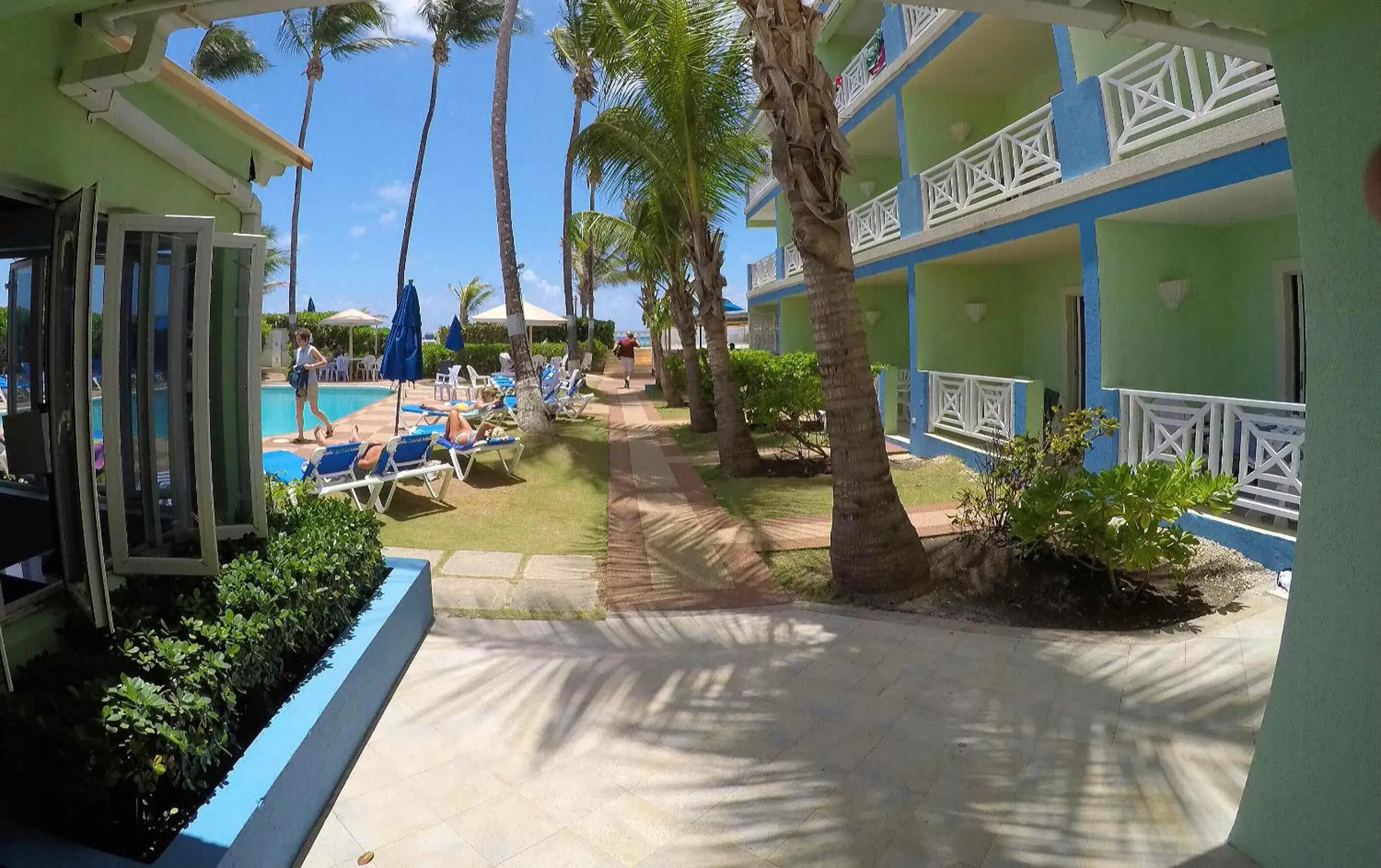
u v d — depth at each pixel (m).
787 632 5.22
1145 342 8.22
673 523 8.21
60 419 3.44
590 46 10.55
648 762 3.57
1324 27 2.33
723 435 10.88
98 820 2.68
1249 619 4.99
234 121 5.11
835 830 3.02
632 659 4.77
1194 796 3.14
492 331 36.88
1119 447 7.62
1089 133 7.99
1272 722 2.64
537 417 13.65
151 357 4.09
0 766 2.55
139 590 3.72
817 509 8.66
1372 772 2.29
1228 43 3.31
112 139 4.07
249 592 3.60
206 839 2.48
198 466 3.80
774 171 6.01
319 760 3.22
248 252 4.53
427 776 3.49
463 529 7.96
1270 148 6.04
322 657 3.84
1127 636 4.96
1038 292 12.16
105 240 4.04
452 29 28.28
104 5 3.51
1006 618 5.41
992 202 10.22
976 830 2.99
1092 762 3.43
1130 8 3.14
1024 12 3.12
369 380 28.88
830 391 6.00
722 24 9.76
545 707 4.13
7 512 4.62
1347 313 2.33
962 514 7.74
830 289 5.91
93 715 2.60
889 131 15.99
